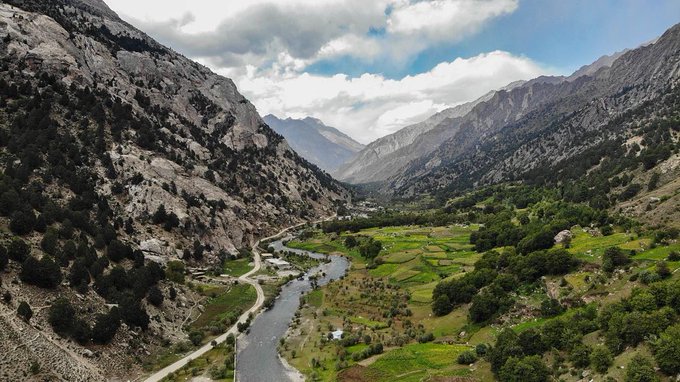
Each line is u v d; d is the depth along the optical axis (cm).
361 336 10412
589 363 6575
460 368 8012
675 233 10250
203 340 10725
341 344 10138
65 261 9750
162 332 10362
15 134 14838
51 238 9775
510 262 11912
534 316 9344
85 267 9931
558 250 10525
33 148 14250
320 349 10112
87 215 13212
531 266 10788
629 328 6322
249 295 14488
